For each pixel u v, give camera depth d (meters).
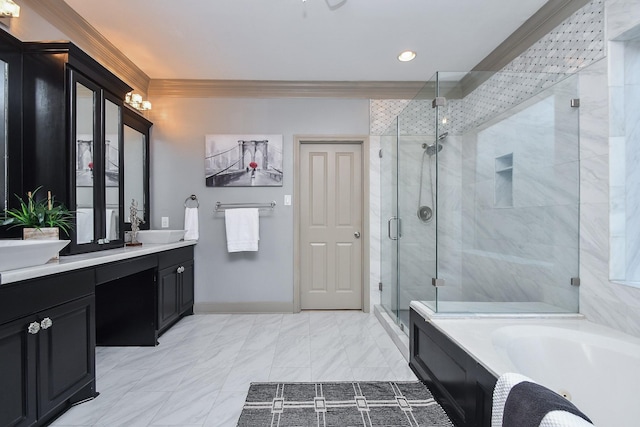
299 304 3.35
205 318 3.14
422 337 1.94
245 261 3.31
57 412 1.57
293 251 3.32
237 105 3.31
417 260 2.48
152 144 3.27
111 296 2.46
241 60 2.82
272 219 3.32
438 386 1.71
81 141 1.97
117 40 2.49
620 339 1.50
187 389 1.83
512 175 2.28
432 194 2.44
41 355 1.39
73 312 1.59
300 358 2.24
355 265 3.44
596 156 1.75
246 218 3.19
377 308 3.24
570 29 1.94
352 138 3.34
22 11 1.84
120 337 2.44
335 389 1.84
